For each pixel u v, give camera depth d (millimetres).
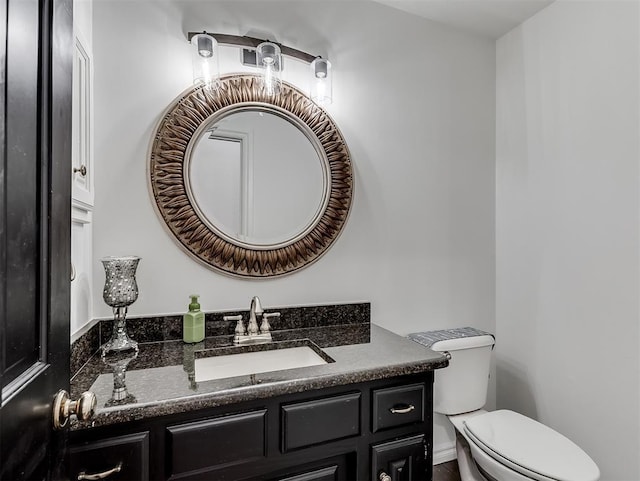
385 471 1054
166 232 1368
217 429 870
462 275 1951
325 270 1629
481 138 2010
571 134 1659
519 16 1857
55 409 621
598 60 1547
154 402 818
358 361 1092
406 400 1090
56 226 639
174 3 1395
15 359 498
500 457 1276
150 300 1351
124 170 1319
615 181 1481
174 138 1369
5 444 462
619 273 1466
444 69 1914
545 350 1778
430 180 1873
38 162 574
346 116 1683
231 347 1255
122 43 1323
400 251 1797
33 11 552
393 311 1779
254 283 1504
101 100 1293
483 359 1716
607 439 1508
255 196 1502
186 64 1412
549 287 1760
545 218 1780
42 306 588
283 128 1553
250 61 1492
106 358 1129
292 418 944
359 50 1711
